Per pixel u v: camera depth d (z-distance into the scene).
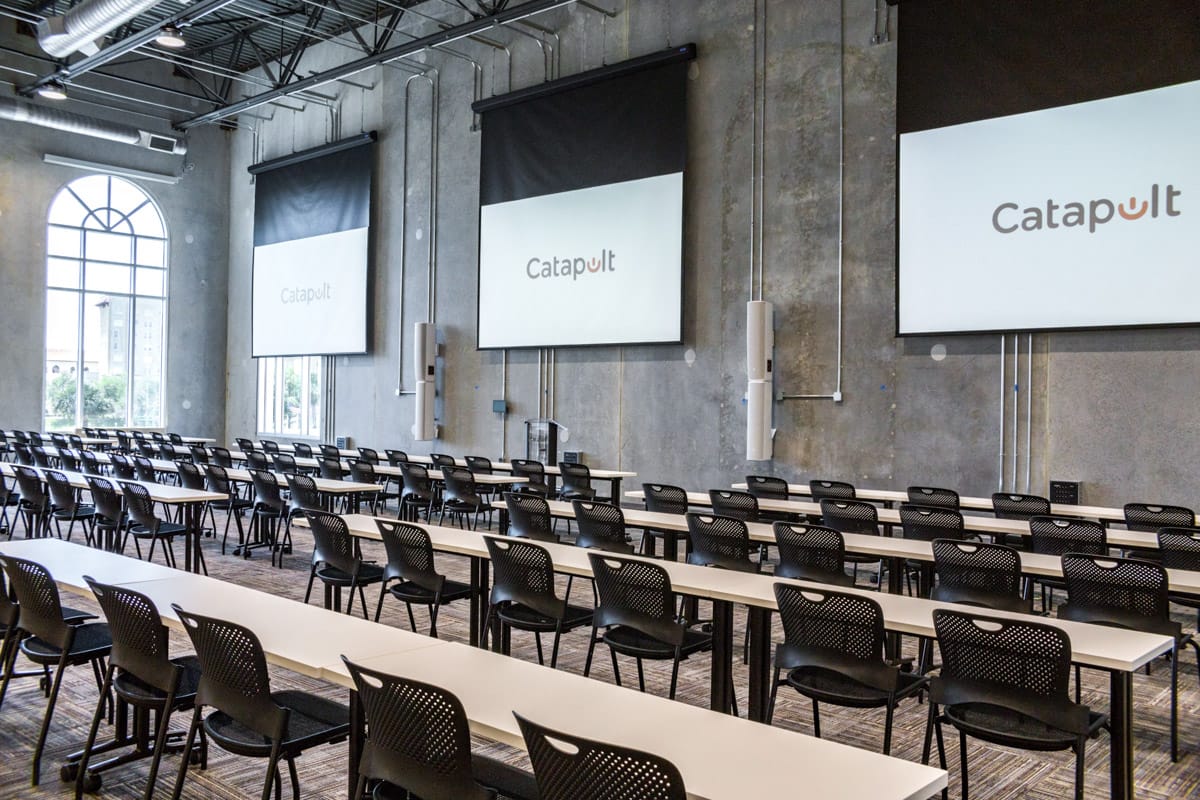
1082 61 7.60
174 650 5.30
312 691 4.66
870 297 8.81
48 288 14.57
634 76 10.48
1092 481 7.58
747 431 9.55
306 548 9.12
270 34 14.63
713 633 3.75
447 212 12.79
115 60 15.26
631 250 10.46
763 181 9.55
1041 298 7.76
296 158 14.89
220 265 16.78
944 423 8.35
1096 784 3.67
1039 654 2.82
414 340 13.20
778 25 9.48
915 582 7.42
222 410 16.84
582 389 11.12
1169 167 7.19
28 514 8.50
